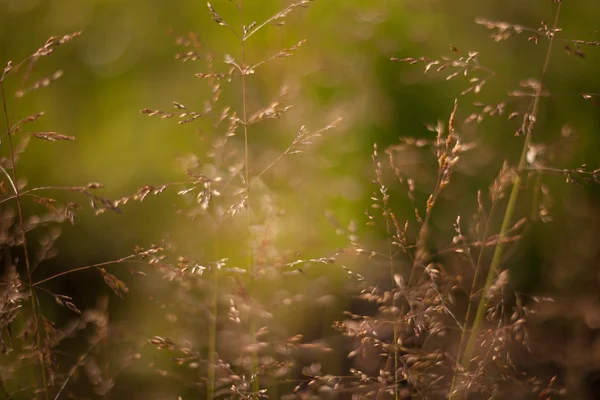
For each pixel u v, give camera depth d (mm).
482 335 1737
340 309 2732
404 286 1695
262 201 2211
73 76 4535
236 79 3346
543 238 3072
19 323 2201
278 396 2207
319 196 3328
